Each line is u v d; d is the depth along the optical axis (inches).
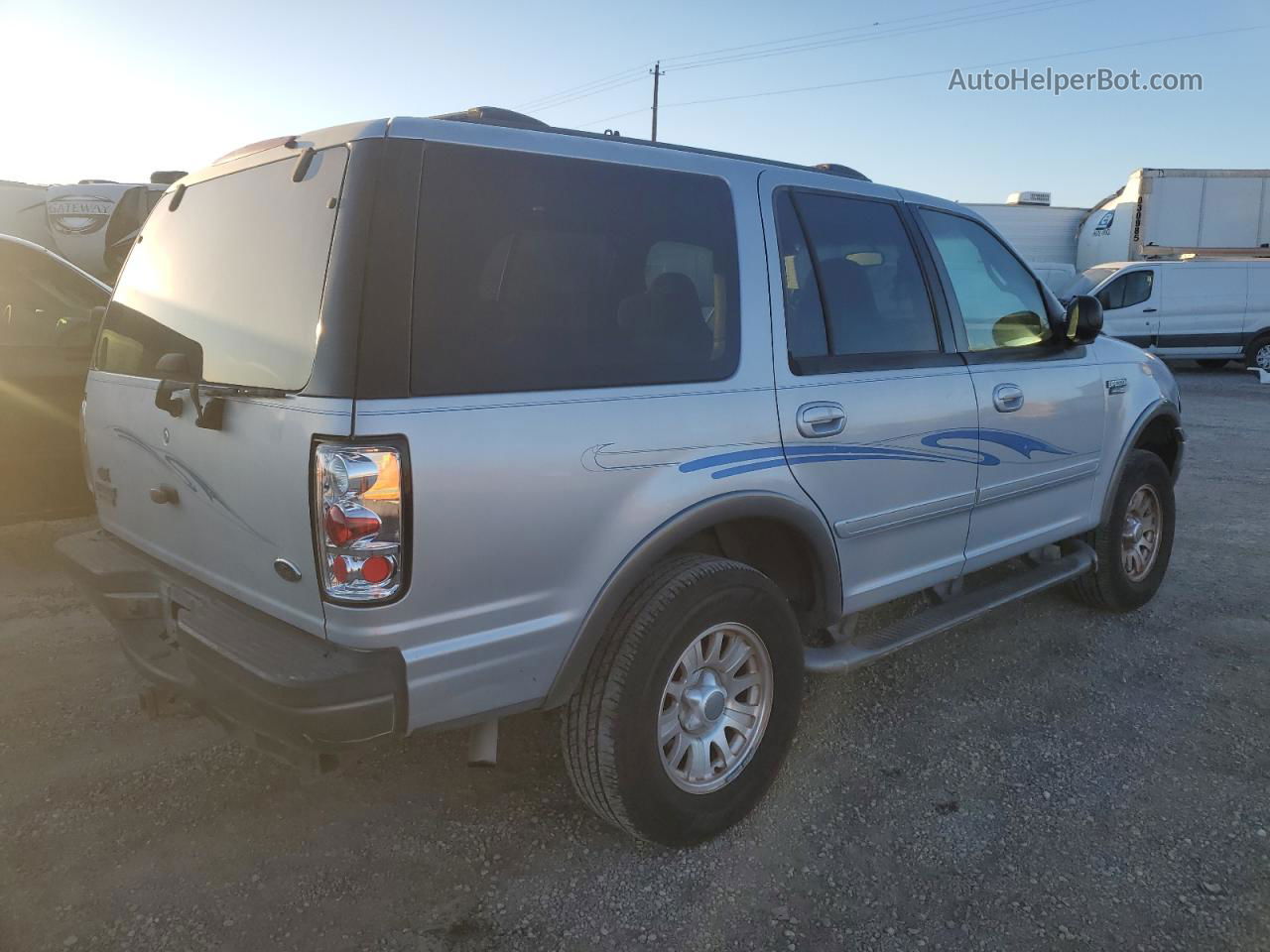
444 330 85.5
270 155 98.4
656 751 100.6
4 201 464.4
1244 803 118.3
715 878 103.6
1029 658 161.8
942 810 116.6
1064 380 157.0
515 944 93.1
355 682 82.8
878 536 127.6
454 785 120.0
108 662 152.3
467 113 102.0
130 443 112.3
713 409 104.3
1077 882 103.1
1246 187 754.2
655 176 105.8
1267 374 625.6
